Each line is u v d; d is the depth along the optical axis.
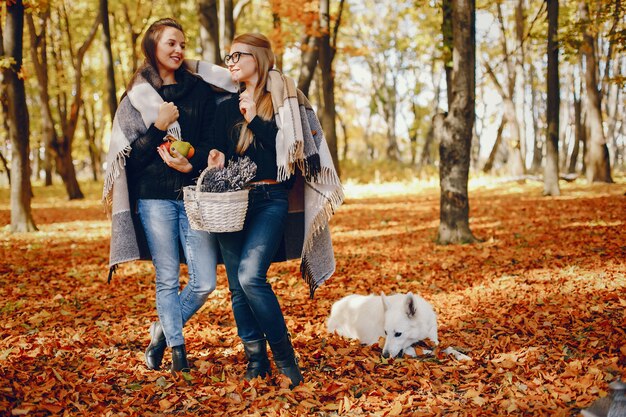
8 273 8.52
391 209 18.59
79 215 18.67
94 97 35.56
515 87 30.28
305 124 3.72
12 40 12.70
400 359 4.40
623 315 5.39
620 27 14.05
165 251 3.89
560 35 18.98
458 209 10.85
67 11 27.41
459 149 10.73
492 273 8.01
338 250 10.83
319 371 4.19
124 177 3.88
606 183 23.39
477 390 3.74
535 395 3.58
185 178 3.88
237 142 3.75
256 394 3.62
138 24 28.12
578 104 31.55
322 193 3.80
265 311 3.60
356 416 3.42
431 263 9.06
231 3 15.84
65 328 5.45
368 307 4.97
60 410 3.39
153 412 3.46
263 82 3.72
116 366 4.24
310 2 15.16
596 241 9.94
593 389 3.61
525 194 21.45
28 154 13.71
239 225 3.50
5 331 5.29
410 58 39.62
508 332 5.16
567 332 4.99
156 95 3.86
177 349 3.92
